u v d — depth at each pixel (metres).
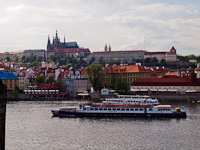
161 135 137.88
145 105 190.75
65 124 162.38
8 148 116.50
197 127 154.75
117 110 189.12
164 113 185.00
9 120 169.50
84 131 145.62
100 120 176.38
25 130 146.00
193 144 123.19
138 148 117.75
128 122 169.88
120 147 118.94
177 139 130.88
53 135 137.12
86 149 116.19
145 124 163.62
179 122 168.62
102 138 132.38
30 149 115.69
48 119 175.62
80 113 188.50
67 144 122.69
